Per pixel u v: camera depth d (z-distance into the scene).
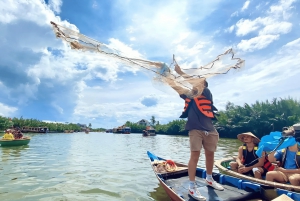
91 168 7.86
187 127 3.82
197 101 3.81
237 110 41.53
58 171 7.25
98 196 4.82
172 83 3.69
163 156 12.07
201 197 3.49
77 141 23.73
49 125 59.19
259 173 5.22
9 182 5.81
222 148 17.34
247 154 5.90
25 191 5.07
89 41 3.20
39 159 9.76
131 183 5.91
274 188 3.69
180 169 5.25
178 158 11.37
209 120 3.86
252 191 3.94
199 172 5.07
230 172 5.68
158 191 5.23
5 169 7.48
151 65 3.58
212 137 3.84
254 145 5.87
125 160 9.91
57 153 12.05
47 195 4.83
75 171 7.29
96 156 11.12
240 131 37.91
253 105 40.19
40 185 5.57
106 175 6.78
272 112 35.84
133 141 26.70
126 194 4.99
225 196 3.71
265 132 35.78
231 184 4.36
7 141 15.14
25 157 10.30
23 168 7.68
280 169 4.84
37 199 4.56
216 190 4.01
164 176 4.94
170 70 3.63
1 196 4.70
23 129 47.38
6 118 41.94
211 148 3.88
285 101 35.56
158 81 3.73
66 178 6.32
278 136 5.33
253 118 36.25
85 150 14.05
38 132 49.09
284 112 34.53
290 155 4.86
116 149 15.23
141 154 12.38
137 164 8.87
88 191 5.16
